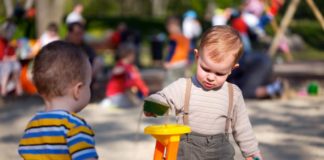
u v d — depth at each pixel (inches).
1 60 469.4
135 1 2046.0
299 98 464.1
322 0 1237.1
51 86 113.8
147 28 1321.4
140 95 441.4
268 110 395.5
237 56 144.0
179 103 148.4
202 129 147.9
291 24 1396.4
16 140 302.0
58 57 114.3
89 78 118.3
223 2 1365.7
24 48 504.4
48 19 698.2
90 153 107.9
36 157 111.7
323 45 1222.3
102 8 1969.7
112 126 336.5
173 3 1877.5
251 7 472.4
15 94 476.1
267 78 449.1
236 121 151.2
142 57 1007.0
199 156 148.4
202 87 148.9
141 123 344.5
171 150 132.6
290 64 792.9
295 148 280.7
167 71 448.1
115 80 415.8
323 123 348.8
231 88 150.7
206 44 142.9
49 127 111.6
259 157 151.5
